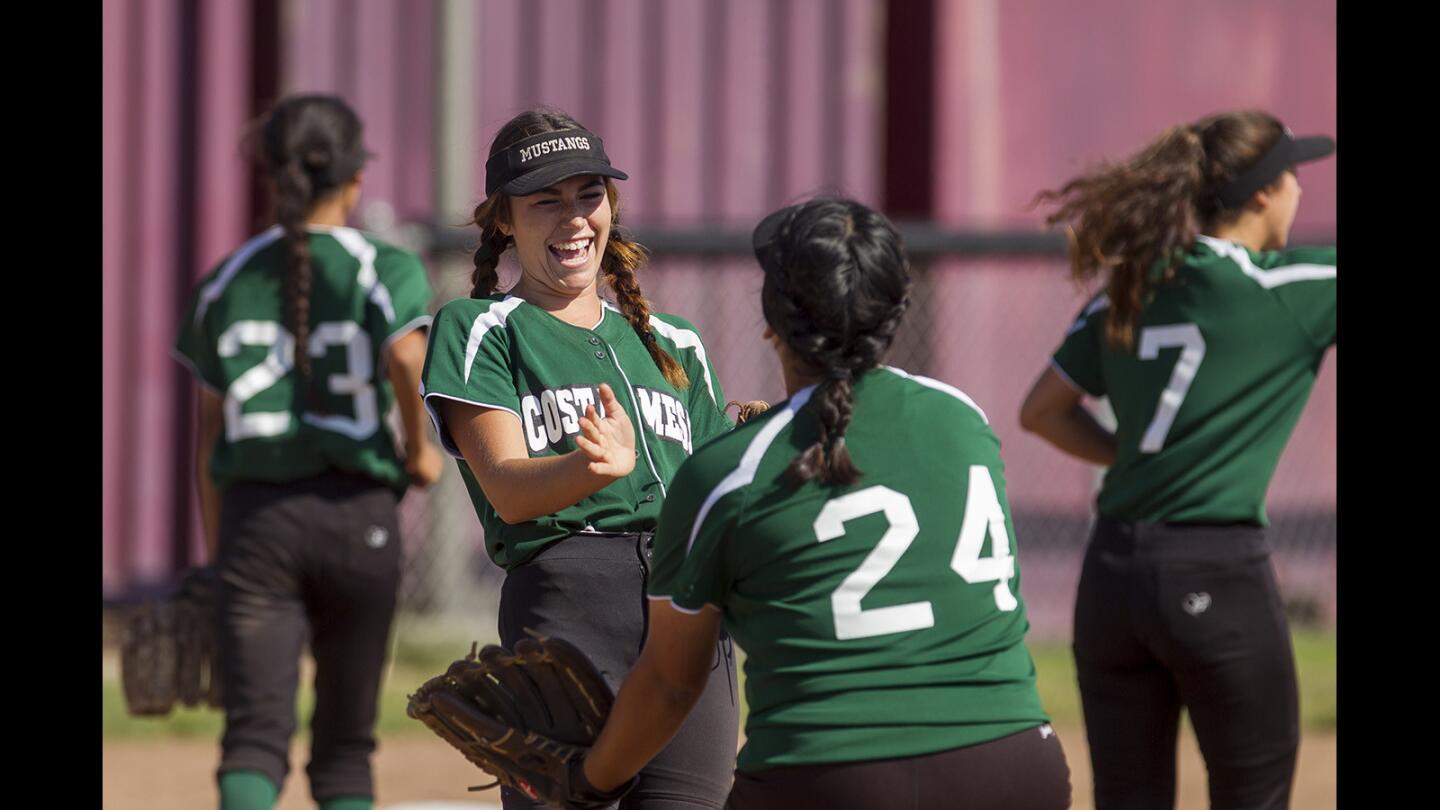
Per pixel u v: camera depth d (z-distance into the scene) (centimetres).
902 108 3600
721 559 927
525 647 1031
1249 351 1366
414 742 2472
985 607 926
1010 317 3447
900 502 916
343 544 1577
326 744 1619
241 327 1585
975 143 3597
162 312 3253
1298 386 1380
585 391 1153
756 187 3547
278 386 1576
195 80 3259
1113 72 3666
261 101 3284
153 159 3241
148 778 2258
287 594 1580
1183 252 1396
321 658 1617
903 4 3591
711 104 3519
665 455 1180
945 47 3572
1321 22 3769
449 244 2928
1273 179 1424
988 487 941
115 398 3231
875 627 905
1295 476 3553
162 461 3262
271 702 1554
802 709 905
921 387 954
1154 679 1410
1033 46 3628
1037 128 3631
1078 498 3466
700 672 965
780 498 915
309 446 1569
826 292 921
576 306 1195
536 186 1129
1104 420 2648
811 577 911
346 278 1589
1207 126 1439
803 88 3569
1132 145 3675
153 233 3244
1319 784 2241
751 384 3306
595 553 1141
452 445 1144
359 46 3316
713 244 3128
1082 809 2070
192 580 1653
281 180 1608
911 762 892
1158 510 1372
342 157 1630
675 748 1130
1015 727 918
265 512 1566
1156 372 1386
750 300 3303
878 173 3612
